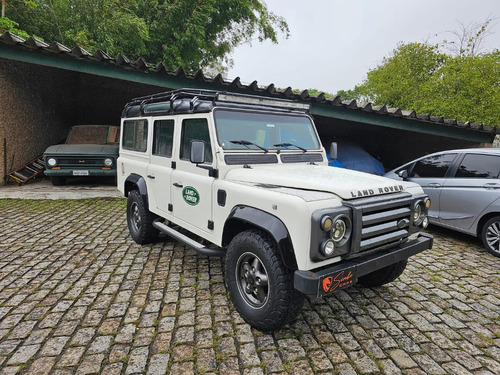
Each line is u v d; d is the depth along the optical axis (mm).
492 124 11320
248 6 16766
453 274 3902
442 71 12797
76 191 7977
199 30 15234
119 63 7090
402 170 5816
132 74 7426
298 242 2207
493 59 11984
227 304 3084
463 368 2326
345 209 2281
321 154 3842
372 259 2484
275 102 3551
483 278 3809
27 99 9211
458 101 11914
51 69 10180
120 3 13492
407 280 3721
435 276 3838
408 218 2758
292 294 2402
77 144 8641
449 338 2670
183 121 3592
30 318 2787
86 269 3779
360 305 3146
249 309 2684
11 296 3146
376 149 12500
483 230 4566
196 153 2885
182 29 15609
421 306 3154
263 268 2613
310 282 2107
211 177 3141
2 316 2809
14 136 8750
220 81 7289
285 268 2398
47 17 12672
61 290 3275
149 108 4316
